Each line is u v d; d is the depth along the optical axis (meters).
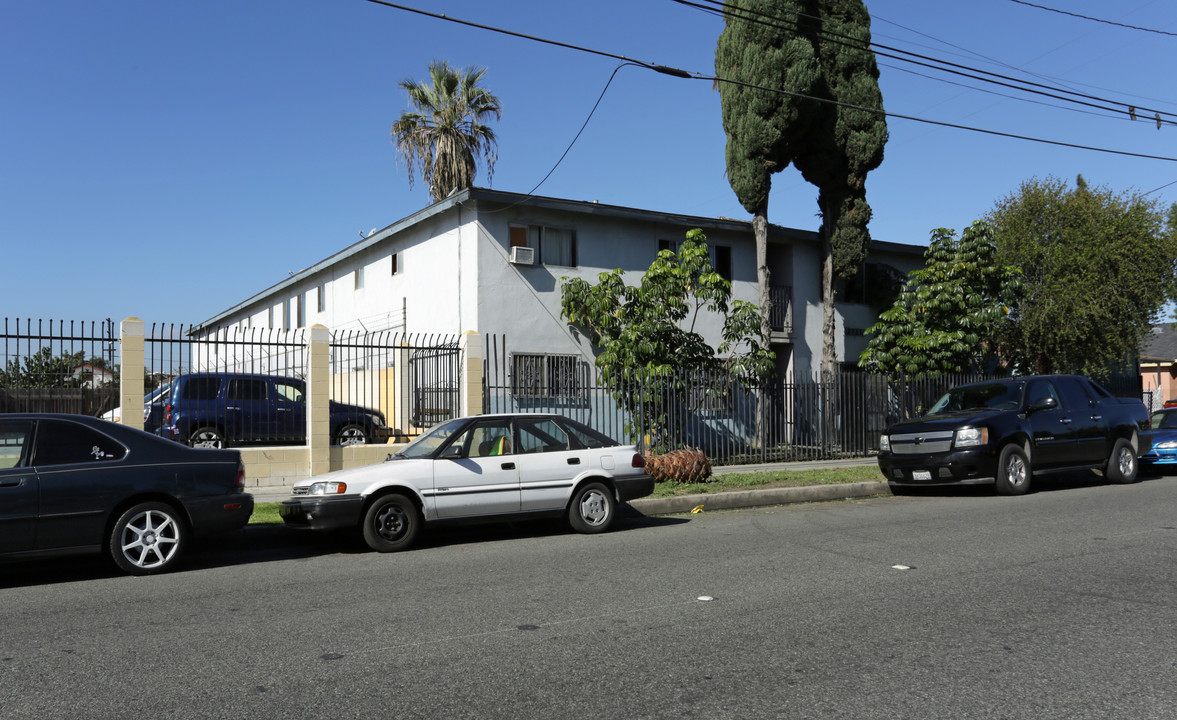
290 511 9.05
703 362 19.88
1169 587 6.70
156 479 7.92
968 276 21.36
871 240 26.19
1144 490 13.50
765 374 19.91
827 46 22.28
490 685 4.54
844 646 5.19
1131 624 5.64
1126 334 23.48
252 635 5.62
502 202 19.88
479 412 15.00
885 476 14.16
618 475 10.16
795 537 9.35
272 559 8.82
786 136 21.81
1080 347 23.48
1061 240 23.38
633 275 21.95
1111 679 4.55
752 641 5.32
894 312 22.11
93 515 7.60
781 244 24.97
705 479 13.64
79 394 12.10
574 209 20.62
